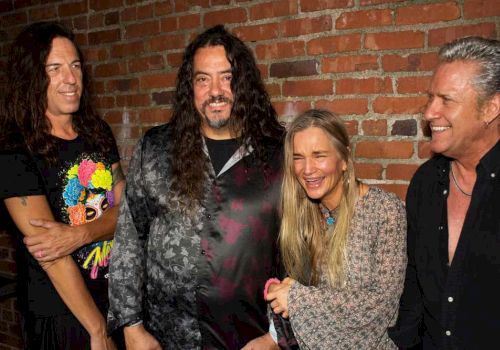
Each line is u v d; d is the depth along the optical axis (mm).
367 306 1351
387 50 1871
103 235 1731
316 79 2018
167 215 1580
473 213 1289
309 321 1391
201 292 1548
